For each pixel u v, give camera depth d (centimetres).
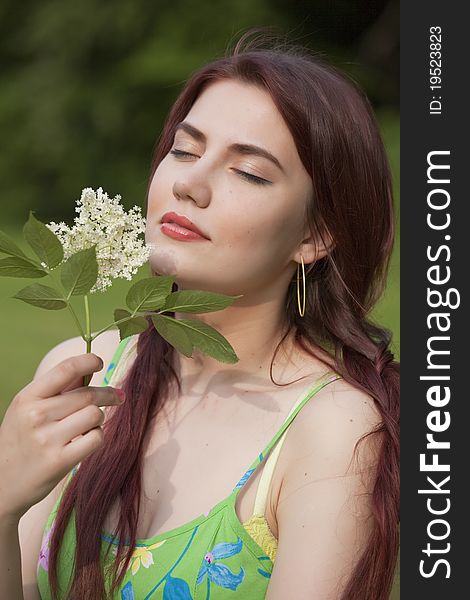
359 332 223
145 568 198
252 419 208
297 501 194
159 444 213
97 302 838
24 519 223
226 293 205
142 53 1547
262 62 206
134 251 179
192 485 204
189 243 199
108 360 239
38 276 174
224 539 195
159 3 1534
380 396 206
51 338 711
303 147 204
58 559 210
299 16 1536
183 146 204
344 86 214
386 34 1527
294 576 188
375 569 190
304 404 204
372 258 225
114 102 1547
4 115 1570
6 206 1551
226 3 1522
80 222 178
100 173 1555
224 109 203
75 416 177
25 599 218
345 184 213
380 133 223
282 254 209
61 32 1562
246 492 199
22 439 176
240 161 200
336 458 195
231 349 178
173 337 177
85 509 205
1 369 621
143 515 206
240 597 194
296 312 221
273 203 202
